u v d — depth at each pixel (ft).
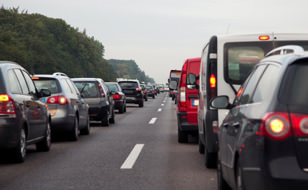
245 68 39.19
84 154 49.11
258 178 19.71
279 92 20.02
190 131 57.93
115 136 67.97
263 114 20.04
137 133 72.54
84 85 84.89
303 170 19.07
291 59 20.63
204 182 34.27
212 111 39.04
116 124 91.30
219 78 39.29
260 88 22.66
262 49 39.24
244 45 39.32
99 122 96.17
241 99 26.17
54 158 46.32
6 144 40.83
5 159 45.52
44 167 40.86
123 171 38.88
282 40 39.19
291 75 20.10
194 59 59.11
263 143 19.52
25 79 48.34
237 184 22.98
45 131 50.98
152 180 35.01
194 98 57.47
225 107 28.78
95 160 44.93
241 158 21.36
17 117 41.57
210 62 39.47
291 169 19.11
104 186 32.83
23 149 43.68
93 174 37.45
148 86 309.42
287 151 19.24
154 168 40.45
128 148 54.08
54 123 58.54
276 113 19.52
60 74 65.51
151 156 47.67
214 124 38.86
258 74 24.59
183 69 58.90
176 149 53.26
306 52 21.09
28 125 44.60
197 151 51.52
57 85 60.18
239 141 22.11
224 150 27.04
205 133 39.96
